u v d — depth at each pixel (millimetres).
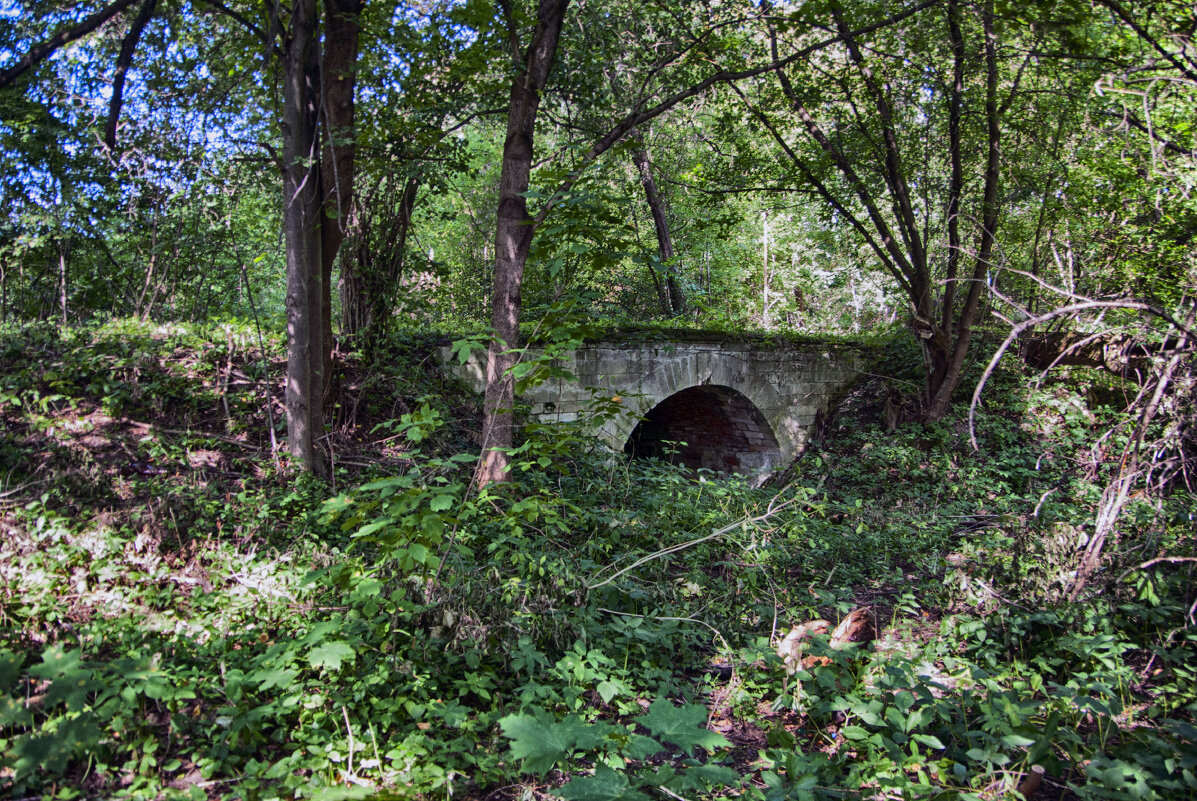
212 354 8102
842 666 4301
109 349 7695
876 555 7820
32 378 6953
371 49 8648
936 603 6277
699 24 10477
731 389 12375
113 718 3135
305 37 6621
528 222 5875
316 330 7281
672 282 17078
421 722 3676
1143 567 4926
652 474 9164
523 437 8781
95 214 8945
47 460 5887
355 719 3607
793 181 12586
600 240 5688
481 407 9297
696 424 14297
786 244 25016
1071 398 12406
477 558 5707
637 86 10305
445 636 4297
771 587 6105
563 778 3463
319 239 7223
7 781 2838
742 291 24062
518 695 4043
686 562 6609
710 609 5633
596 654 4031
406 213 9109
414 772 3184
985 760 3248
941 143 11883
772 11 10242
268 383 7344
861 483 11805
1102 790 3090
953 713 3938
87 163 8586
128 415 7051
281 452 7172
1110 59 7836
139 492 5879
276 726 3557
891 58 10711
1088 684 4047
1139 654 4949
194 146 8422
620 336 10586
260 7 7898
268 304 13328
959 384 13375
